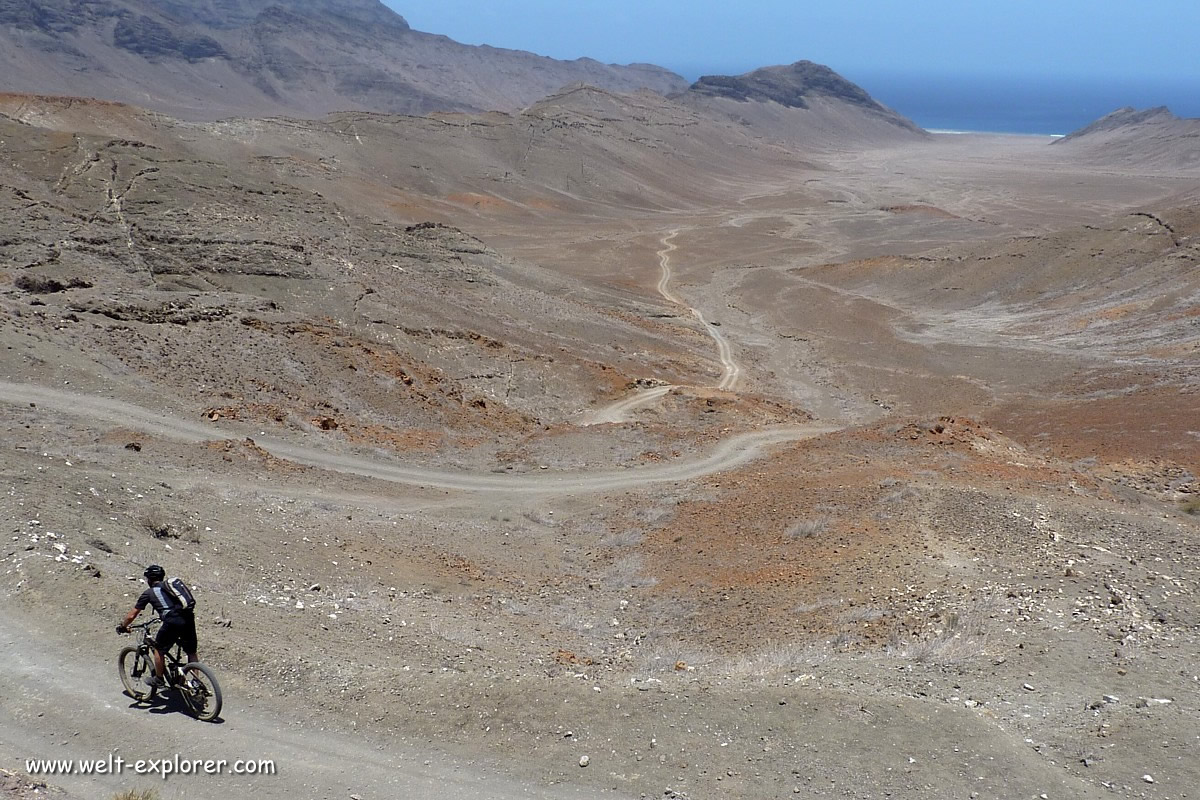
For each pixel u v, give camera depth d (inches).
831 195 7322.8
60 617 411.2
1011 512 728.3
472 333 1908.2
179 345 1263.5
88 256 1727.4
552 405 1672.0
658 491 1025.5
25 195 2014.0
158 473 792.9
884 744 370.9
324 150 5467.5
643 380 1931.6
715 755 364.2
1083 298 2881.4
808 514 815.7
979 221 5462.6
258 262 1902.1
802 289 3442.4
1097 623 504.7
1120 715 398.0
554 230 4945.9
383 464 1063.0
